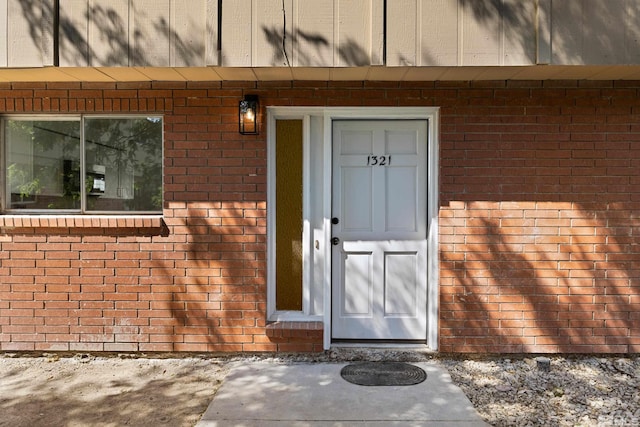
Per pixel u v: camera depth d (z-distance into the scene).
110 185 4.84
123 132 4.83
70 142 4.85
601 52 3.95
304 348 4.71
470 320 4.66
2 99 4.70
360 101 4.65
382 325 4.91
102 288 4.71
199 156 4.68
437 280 4.73
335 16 3.97
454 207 4.64
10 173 4.88
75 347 4.73
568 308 4.65
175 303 4.70
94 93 4.68
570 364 4.58
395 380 4.22
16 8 4.04
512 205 4.64
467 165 4.63
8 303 4.74
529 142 4.62
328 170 4.81
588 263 4.64
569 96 4.61
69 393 4.02
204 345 4.70
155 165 4.82
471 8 3.97
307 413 3.64
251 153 4.68
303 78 4.46
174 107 4.68
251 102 4.59
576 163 4.62
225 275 4.70
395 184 4.90
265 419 3.55
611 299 4.64
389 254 4.91
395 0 3.97
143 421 3.56
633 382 4.22
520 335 4.66
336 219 4.91
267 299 4.81
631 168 4.62
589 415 3.65
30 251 4.72
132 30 4.02
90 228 4.69
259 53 3.98
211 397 3.95
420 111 4.72
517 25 3.97
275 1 3.98
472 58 3.97
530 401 3.88
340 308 4.91
